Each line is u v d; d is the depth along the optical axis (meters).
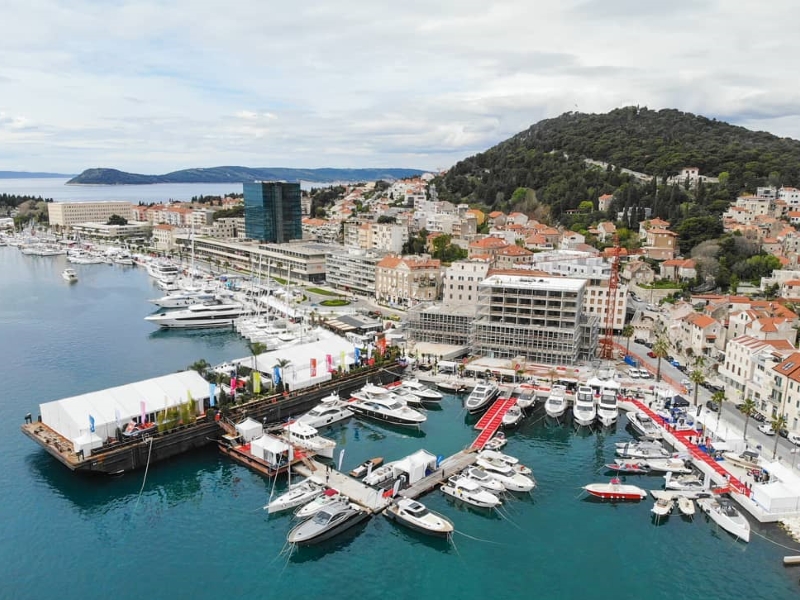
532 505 98.06
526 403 136.25
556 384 149.88
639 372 155.25
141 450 109.19
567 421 133.25
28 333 198.88
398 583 79.25
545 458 114.94
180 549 85.69
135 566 81.81
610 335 183.12
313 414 130.00
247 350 184.25
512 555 85.06
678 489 100.38
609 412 130.88
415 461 106.19
